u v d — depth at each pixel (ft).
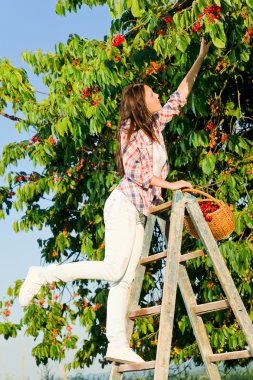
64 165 34.71
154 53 28.53
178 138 31.07
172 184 17.39
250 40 30.12
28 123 32.63
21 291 18.16
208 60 28.99
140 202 17.44
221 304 17.63
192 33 26.58
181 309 33.45
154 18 26.27
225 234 18.17
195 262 30.83
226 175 30.32
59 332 35.60
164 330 16.56
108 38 29.91
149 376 32.42
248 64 31.71
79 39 31.40
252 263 31.09
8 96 32.89
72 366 36.04
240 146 30.17
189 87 19.66
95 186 32.35
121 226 17.35
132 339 33.45
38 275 18.10
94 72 28.89
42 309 35.65
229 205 30.68
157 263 35.40
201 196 31.04
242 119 33.91
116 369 17.74
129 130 17.48
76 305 36.09
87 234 33.94
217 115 31.58
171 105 19.15
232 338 30.83
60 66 32.53
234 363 35.55
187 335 33.71
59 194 35.81
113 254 17.34
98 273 17.43
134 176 17.34
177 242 17.25
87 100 29.89
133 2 24.64
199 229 17.43
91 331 35.42
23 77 32.81
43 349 35.17
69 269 17.70
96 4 30.37
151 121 17.66
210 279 31.76
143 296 35.12
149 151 17.39
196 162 31.53
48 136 33.55
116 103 29.58
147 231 18.34
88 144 33.50
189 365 34.35
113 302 17.57
